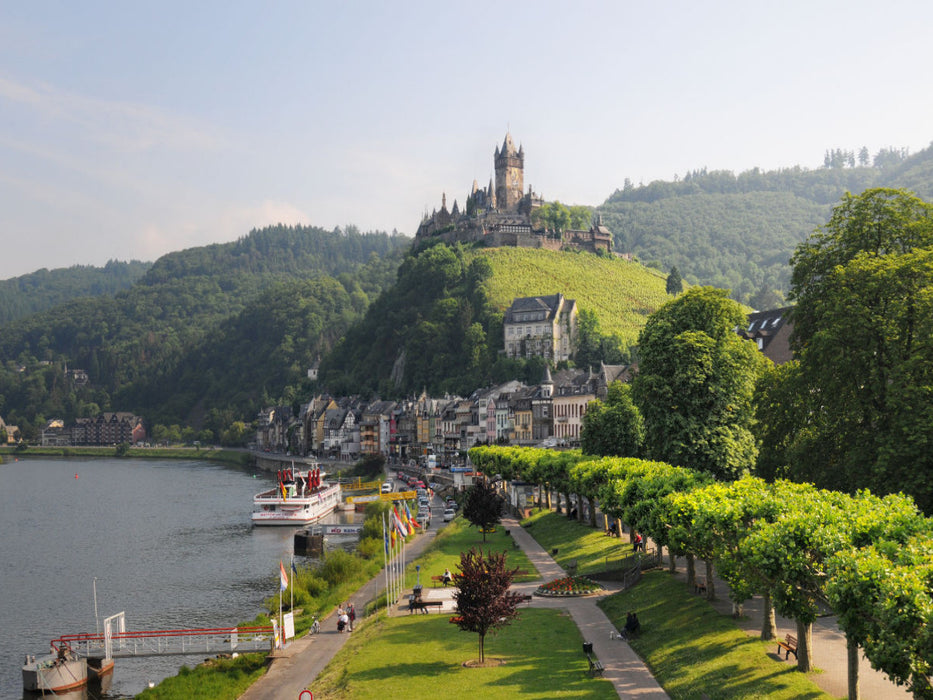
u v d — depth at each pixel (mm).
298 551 139750
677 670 54250
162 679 77562
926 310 65812
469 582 61344
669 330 96812
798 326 82438
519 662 60812
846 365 69938
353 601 94312
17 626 97500
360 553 129875
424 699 54469
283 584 81000
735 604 61031
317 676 67312
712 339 93625
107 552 144125
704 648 56156
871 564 40406
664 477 77625
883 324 68000
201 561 134125
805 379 75812
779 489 59719
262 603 104000
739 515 55031
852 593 40562
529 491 168500
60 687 72812
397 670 61531
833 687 46562
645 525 74000
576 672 57219
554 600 78812
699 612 63938
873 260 70562
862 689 45875
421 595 86312
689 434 92000
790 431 83250
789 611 47656
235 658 74875
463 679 57938
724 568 55250
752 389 94562
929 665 36688
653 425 95625
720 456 91062
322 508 191125
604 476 97562
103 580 120750
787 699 45750
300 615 91312
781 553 47344
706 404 93812
